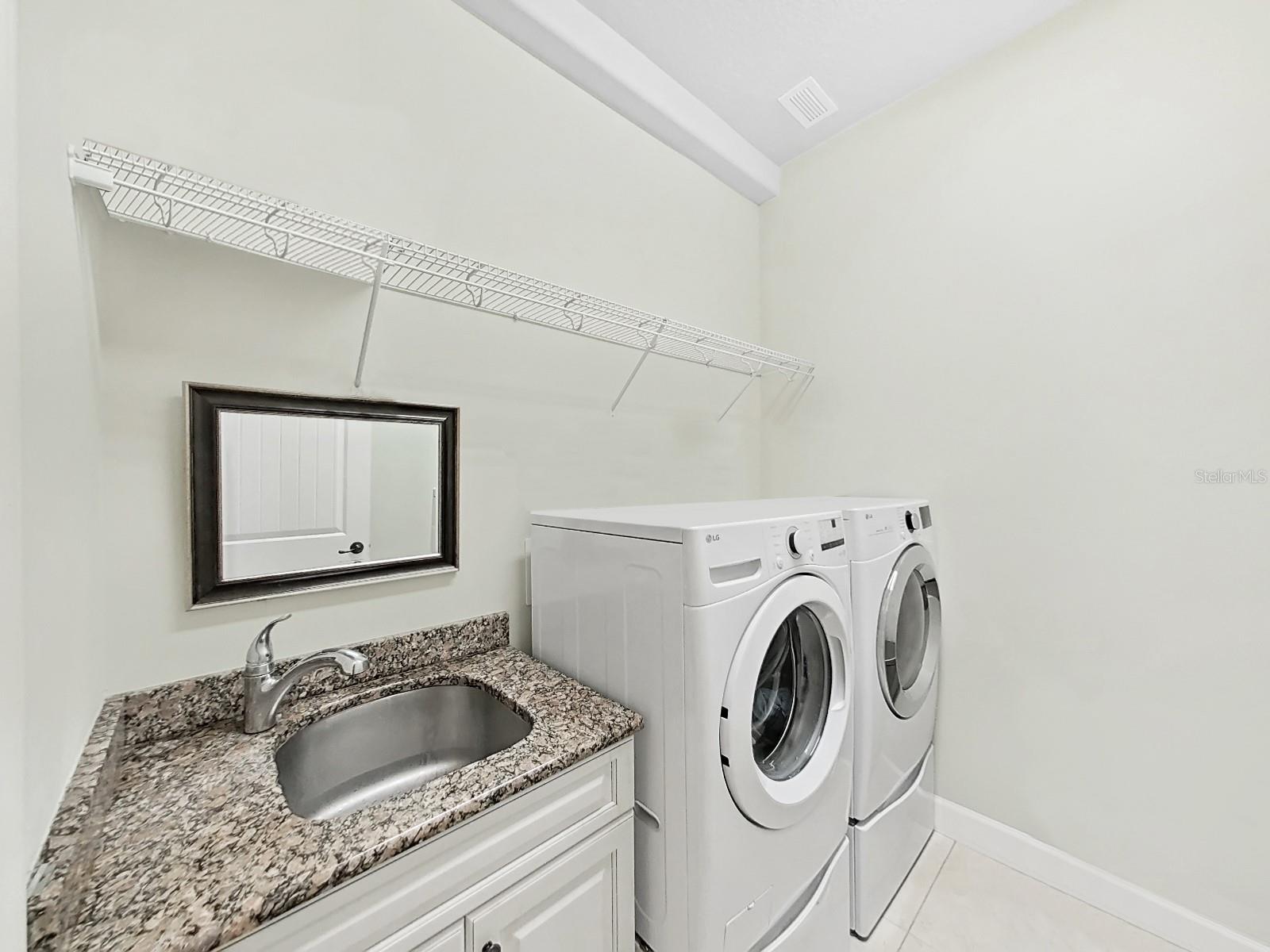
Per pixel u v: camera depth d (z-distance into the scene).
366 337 1.25
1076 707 1.69
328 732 1.19
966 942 1.50
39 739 0.62
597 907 1.08
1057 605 1.73
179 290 1.09
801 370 2.49
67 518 0.76
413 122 1.46
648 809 1.17
